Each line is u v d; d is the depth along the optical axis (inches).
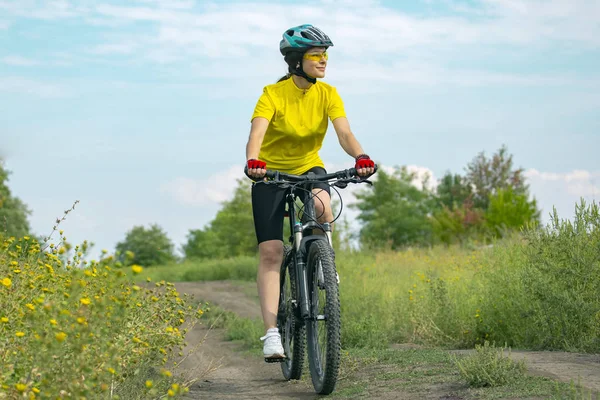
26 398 113.7
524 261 289.6
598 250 240.2
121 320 141.6
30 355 122.8
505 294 275.1
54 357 119.7
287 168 200.1
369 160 182.4
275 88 197.5
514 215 1339.8
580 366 175.5
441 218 1585.9
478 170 1983.3
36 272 164.1
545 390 149.0
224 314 422.9
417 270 506.9
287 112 195.8
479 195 1967.3
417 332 297.0
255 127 190.2
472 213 1533.0
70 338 118.6
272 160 200.8
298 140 197.8
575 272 240.4
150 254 3427.7
